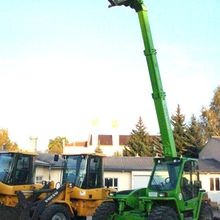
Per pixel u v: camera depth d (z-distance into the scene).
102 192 17.17
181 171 13.21
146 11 13.62
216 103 56.50
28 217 15.04
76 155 17.28
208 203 15.20
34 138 32.62
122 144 94.12
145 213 12.80
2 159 16.75
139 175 34.03
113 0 13.14
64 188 16.08
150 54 13.43
